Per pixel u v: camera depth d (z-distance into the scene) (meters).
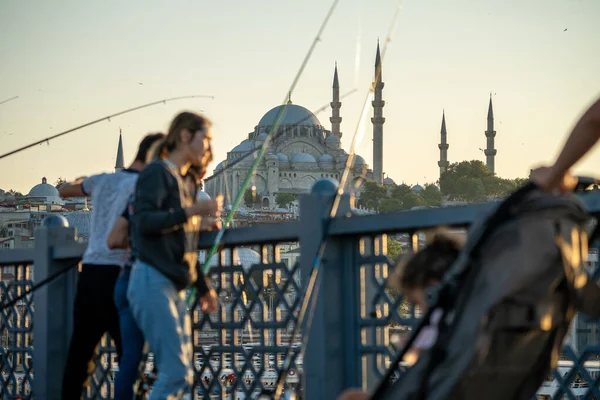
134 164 8.01
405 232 6.66
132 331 7.39
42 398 9.40
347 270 7.04
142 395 7.23
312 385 7.03
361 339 6.98
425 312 4.72
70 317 9.48
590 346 5.89
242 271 7.79
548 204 4.34
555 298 4.30
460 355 4.26
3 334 10.27
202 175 7.54
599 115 4.11
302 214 7.17
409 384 4.45
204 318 8.09
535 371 4.42
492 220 4.36
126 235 7.64
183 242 6.98
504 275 4.21
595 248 5.77
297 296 7.30
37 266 9.53
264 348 7.59
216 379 8.02
